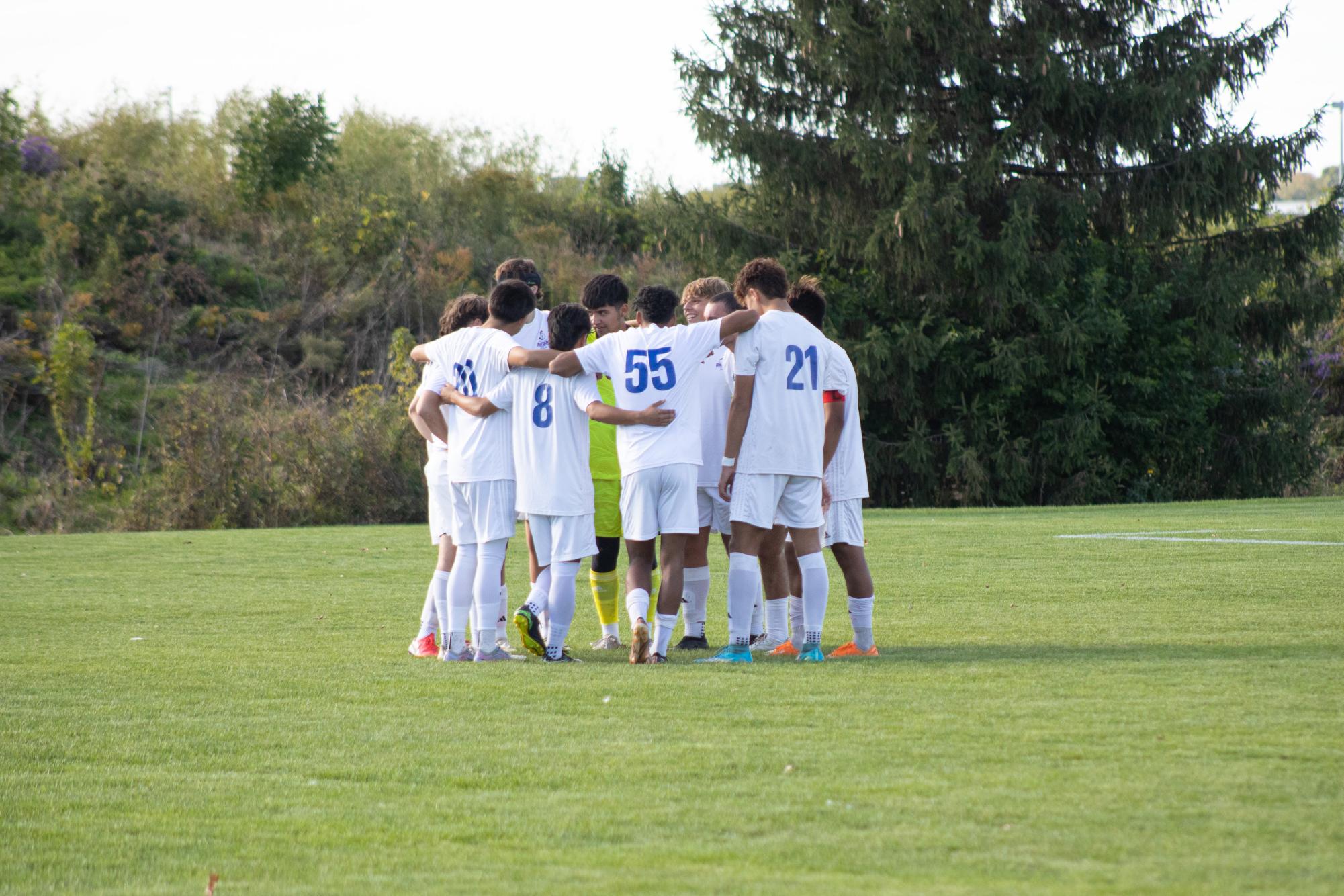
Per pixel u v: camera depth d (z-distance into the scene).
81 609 30.62
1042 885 10.24
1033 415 99.50
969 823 11.86
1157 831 11.45
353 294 111.50
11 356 88.31
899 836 11.57
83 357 85.69
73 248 102.19
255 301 108.00
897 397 97.88
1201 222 96.06
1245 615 26.06
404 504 72.88
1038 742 14.79
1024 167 95.94
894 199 93.31
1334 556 38.22
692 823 12.20
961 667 20.23
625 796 13.16
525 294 23.56
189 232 110.62
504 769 14.34
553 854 11.49
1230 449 103.31
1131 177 94.62
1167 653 21.22
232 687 19.70
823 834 11.72
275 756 15.23
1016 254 89.38
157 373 93.44
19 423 85.00
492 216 135.12
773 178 95.38
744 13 96.44
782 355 21.88
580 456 22.67
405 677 20.53
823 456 22.45
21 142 111.38
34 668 21.72
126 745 15.85
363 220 118.00
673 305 22.53
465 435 22.95
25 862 11.59
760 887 10.46
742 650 22.11
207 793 13.73
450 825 12.42
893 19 90.06
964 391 98.38
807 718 16.50
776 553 24.03
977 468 95.50
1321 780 12.91
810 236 99.94
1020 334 97.06
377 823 12.53
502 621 24.53
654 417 21.97
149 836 12.30
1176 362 97.38
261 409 75.44
